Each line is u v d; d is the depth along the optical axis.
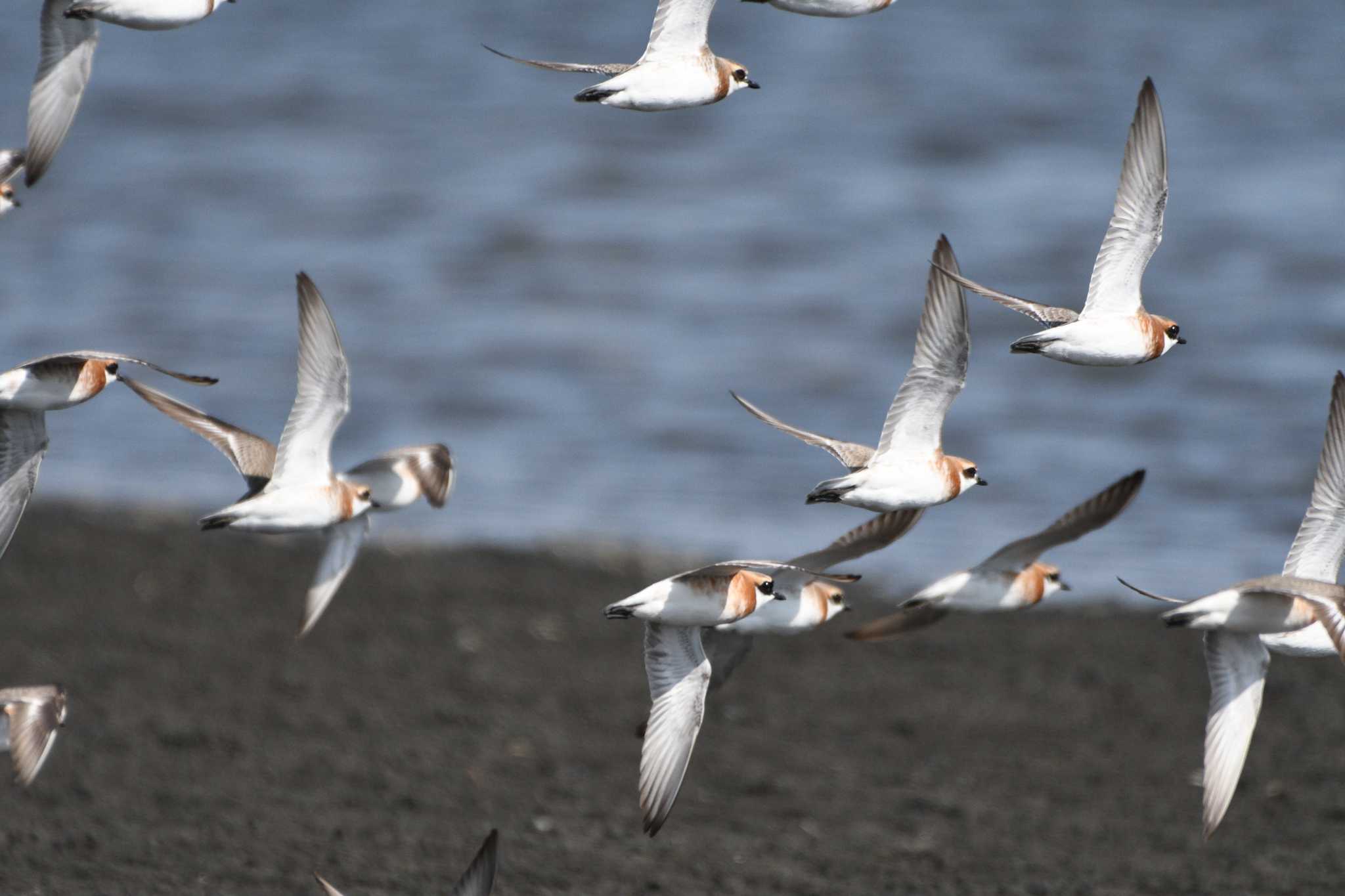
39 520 24.33
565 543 24.17
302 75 53.66
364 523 13.83
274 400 31.02
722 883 14.34
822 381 32.16
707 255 38.97
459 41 56.84
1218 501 26.02
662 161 45.38
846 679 19.48
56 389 11.69
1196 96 47.22
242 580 22.17
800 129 46.78
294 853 14.54
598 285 37.75
